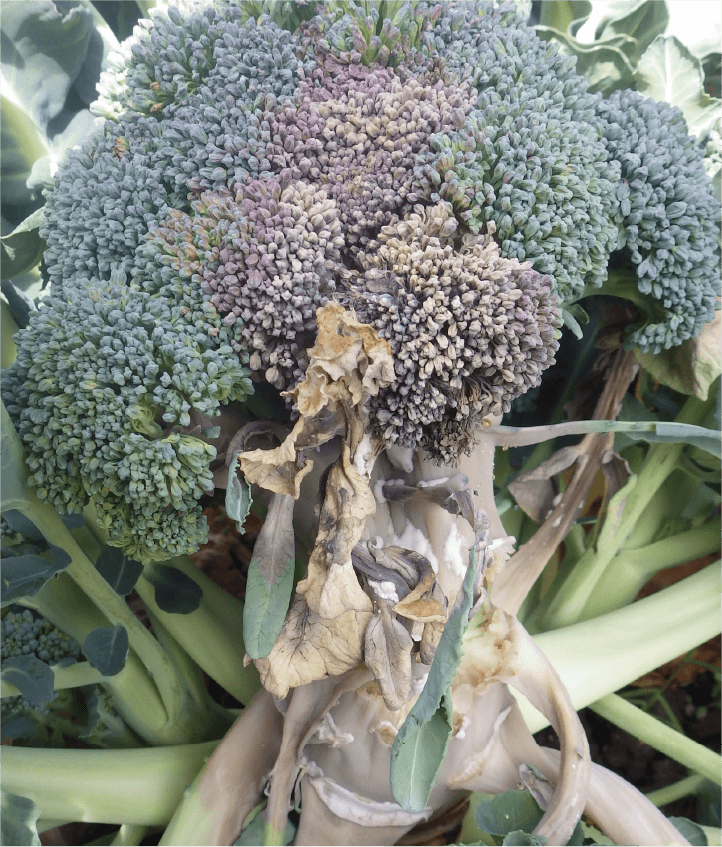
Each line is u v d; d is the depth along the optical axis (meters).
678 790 0.31
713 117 0.28
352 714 0.23
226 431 0.22
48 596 0.26
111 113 0.24
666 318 0.24
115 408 0.20
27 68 0.28
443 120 0.20
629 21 0.30
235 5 0.23
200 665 0.28
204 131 0.22
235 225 0.20
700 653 0.36
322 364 0.18
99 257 0.22
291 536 0.21
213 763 0.24
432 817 0.26
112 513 0.21
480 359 0.19
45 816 0.25
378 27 0.22
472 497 0.22
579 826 0.24
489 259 0.19
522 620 0.33
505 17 0.24
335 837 0.24
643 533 0.33
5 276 0.28
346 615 0.20
